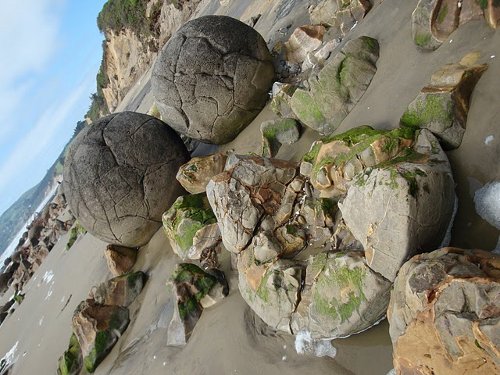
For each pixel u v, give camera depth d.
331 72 3.62
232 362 3.03
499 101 2.41
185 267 3.80
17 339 8.27
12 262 14.75
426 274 1.89
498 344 1.54
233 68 4.68
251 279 3.08
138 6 20.58
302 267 2.83
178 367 3.39
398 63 3.34
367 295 2.31
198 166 4.51
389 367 2.29
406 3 3.66
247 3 9.52
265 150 4.16
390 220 2.24
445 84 2.62
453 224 2.35
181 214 4.28
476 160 2.39
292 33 5.29
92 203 4.67
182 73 4.63
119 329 4.47
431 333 1.77
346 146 2.98
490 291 1.68
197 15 14.80
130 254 5.14
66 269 8.61
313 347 2.64
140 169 4.73
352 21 4.42
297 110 3.94
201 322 3.56
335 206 3.07
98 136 4.80
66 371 4.50
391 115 3.06
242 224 3.27
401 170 2.29
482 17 2.74
